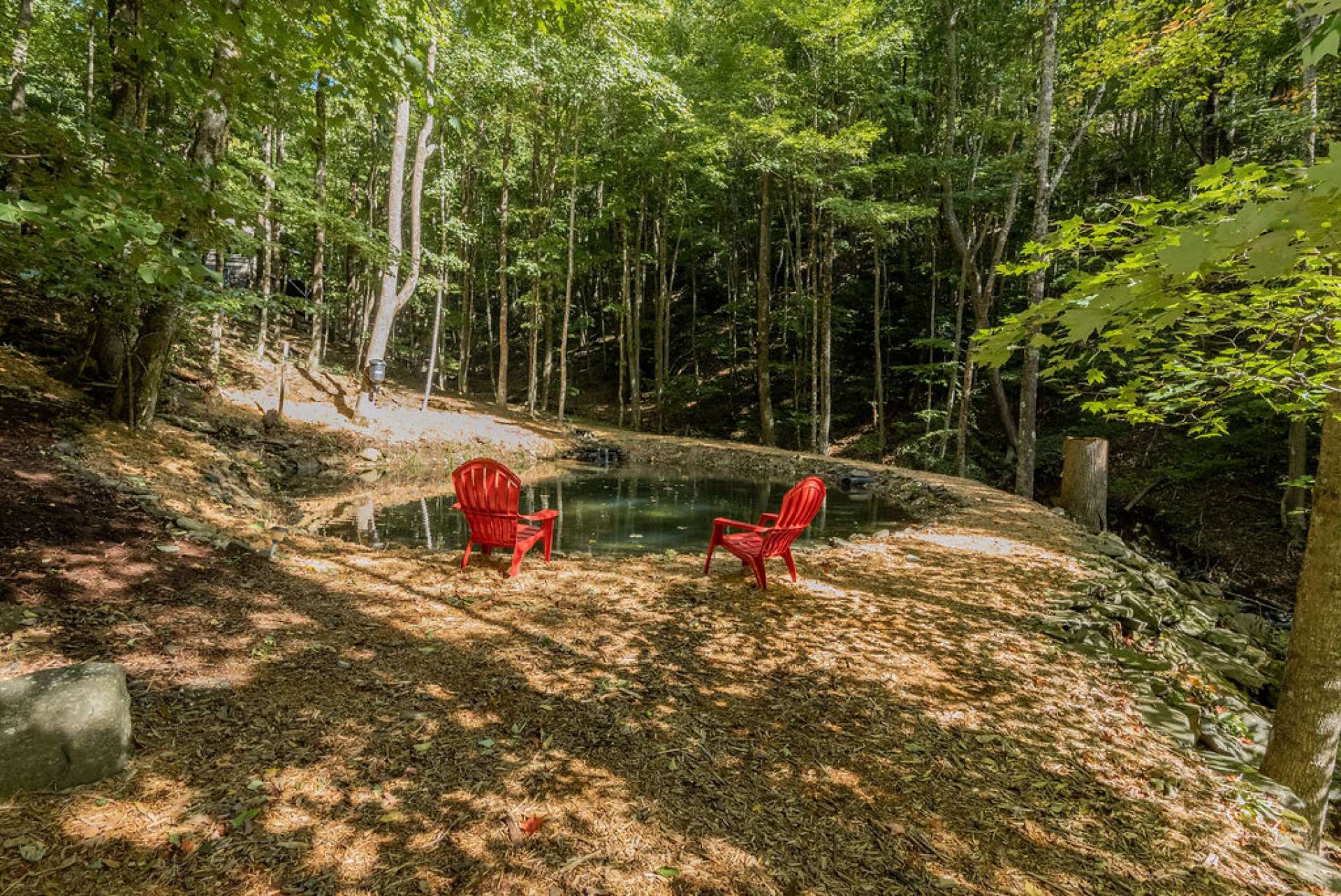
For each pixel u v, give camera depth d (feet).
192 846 5.46
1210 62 26.35
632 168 56.65
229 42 8.88
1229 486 37.45
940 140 51.26
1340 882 6.26
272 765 6.72
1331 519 8.92
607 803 6.50
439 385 61.11
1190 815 7.14
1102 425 45.85
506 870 5.47
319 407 38.34
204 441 24.32
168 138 19.21
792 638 11.32
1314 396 8.02
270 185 27.04
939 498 29.86
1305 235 4.16
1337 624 8.78
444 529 20.63
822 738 8.07
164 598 10.46
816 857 5.93
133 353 20.07
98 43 11.84
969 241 47.11
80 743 6.13
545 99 49.37
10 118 6.97
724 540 14.75
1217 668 13.17
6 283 26.66
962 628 12.38
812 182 43.04
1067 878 5.90
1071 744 8.45
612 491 31.73
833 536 22.82
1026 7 41.11
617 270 80.02
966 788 7.23
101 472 15.76
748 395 69.87
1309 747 8.84
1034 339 6.39
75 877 5.00
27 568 10.25
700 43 52.60
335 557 14.43
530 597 12.78
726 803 6.65
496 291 81.51
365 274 37.86
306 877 5.23
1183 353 7.86
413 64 8.22
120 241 6.31
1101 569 17.47
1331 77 26.35
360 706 8.09
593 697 8.77
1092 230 5.94
